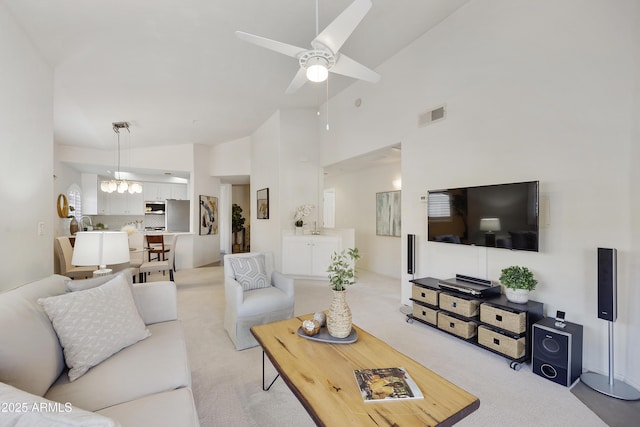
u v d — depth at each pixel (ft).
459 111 10.47
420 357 8.24
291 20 9.58
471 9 10.01
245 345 8.66
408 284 12.66
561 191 7.86
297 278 17.89
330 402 4.22
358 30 11.43
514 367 7.57
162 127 18.57
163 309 7.17
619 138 6.86
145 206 26.37
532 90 8.46
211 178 24.56
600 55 7.16
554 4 8.00
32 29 8.09
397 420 3.85
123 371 4.86
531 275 8.01
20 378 3.91
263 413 5.95
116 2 7.98
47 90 9.45
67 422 2.23
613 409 6.02
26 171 7.82
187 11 8.75
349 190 23.34
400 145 13.57
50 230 9.18
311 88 15.98
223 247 29.58
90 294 5.58
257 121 20.04
